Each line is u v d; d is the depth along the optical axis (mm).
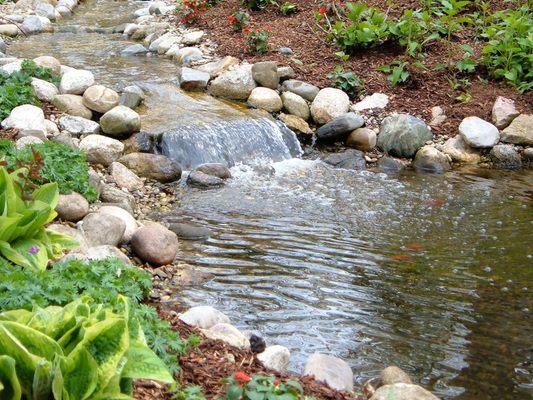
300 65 6859
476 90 6574
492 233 4973
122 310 3457
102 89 5965
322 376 3617
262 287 4383
